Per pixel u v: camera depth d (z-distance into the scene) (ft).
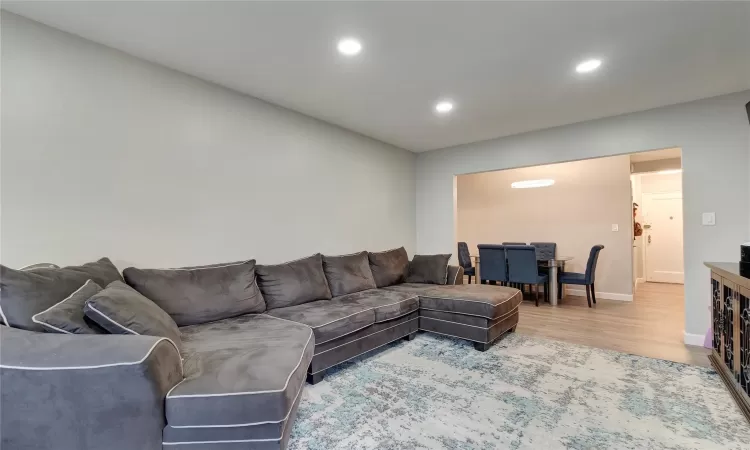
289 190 11.87
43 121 6.95
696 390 7.75
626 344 10.94
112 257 7.84
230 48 7.98
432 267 14.24
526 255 16.76
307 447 5.78
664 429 6.26
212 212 9.72
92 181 7.57
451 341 11.39
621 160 18.67
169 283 7.85
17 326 4.75
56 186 7.09
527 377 8.50
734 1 6.31
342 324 8.77
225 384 4.84
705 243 10.76
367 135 15.08
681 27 7.13
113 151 7.89
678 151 18.71
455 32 7.32
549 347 10.68
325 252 13.16
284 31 7.30
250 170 10.69
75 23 6.97
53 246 7.03
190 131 9.29
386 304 10.37
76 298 5.29
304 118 12.43
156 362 4.49
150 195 8.49
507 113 12.27
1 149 6.48
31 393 4.19
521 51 8.11
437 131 14.44
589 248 19.47
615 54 8.23
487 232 23.24
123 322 5.12
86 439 4.28
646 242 25.41
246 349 6.11
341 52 8.16
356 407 7.07
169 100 8.89
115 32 7.31
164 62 8.61
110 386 4.29
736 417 6.64
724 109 10.58
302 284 10.37
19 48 6.71
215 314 8.24
